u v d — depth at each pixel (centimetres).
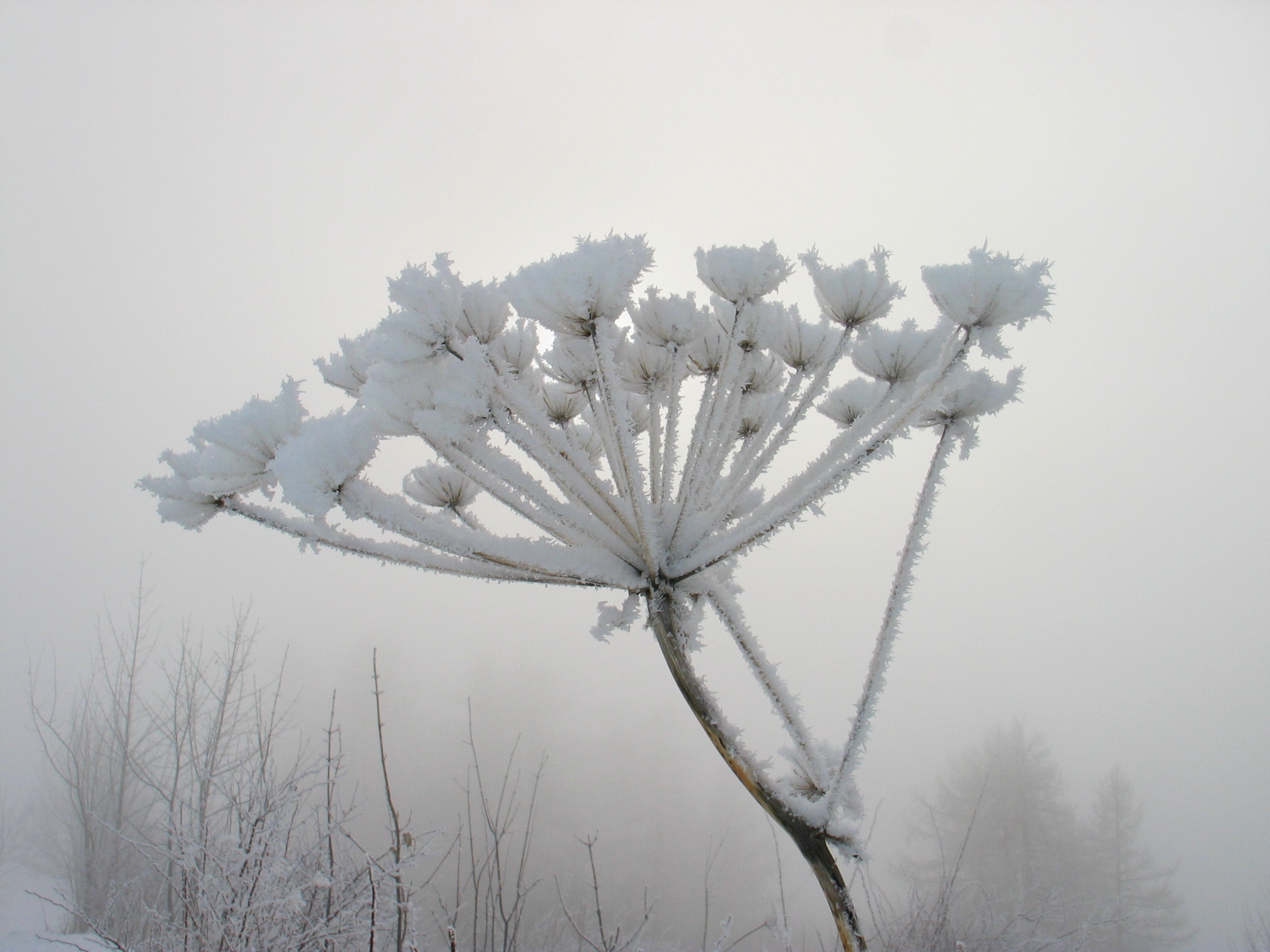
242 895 285
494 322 186
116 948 303
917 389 175
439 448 186
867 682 168
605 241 176
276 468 175
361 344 238
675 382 213
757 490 234
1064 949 495
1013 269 164
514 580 189
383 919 291
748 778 163
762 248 204
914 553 176
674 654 175
